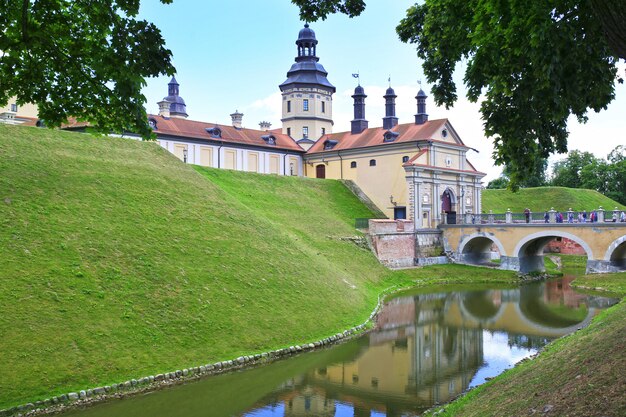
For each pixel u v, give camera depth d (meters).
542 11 12.65
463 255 63.12
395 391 20.84
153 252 29.61
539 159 17.50
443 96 18.45
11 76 13.52
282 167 75.06
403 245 59.66
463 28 16.25
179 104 113.56
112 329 22.70
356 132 76.12
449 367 24.16
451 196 69.12
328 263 42.97
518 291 47.94
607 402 10.84
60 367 19.84
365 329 31.30
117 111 13.87
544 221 57.94
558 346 23.16
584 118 15.85
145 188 36.94
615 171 107.44
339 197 66.94
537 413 12.02
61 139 39.03
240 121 76.88
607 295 44.59
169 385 20.97
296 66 81.50
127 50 12.62
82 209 31.03
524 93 15.66
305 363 24.52
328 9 15.88
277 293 30.94
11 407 17.42
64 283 24.25
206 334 24.81
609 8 9.05
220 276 30.02
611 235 51.91
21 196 29.78
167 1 12.88
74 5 13.05
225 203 40.91
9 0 12.84
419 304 40.97
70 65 13.41
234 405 19.19
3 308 21.45
